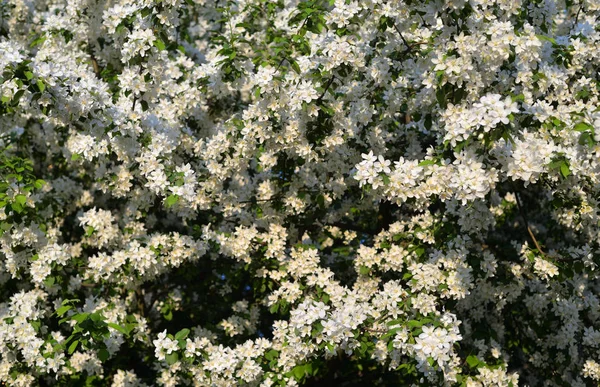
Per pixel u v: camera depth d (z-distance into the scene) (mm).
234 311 2941
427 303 2471
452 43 2250
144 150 2547
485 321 2818
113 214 3109
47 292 2777
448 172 2262
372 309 2486
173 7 2477
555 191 2494
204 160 2660
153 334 2928
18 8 3088
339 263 2818
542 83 2410
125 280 2686
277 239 2643
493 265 2557
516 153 2217
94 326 2287
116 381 2793
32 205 2566
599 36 2518
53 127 3012
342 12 2371
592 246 2600
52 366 2574
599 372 2689
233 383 2514
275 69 2471
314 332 2342
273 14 3041
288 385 2514
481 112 2156
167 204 2447
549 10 2531
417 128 2770
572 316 2725
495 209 2922
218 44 3051
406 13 2365
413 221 2668
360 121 2582
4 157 2617
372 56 2570
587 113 2199
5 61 2299
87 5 2896
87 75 2447
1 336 2562
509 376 2590
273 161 2564
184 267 2842
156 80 2518
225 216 2688
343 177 2707
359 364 2979
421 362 2342
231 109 2889
